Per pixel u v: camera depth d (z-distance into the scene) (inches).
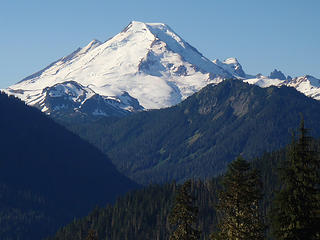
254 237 3713.1
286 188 2896.2
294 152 2933.1
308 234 2819.9
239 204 3777.1
